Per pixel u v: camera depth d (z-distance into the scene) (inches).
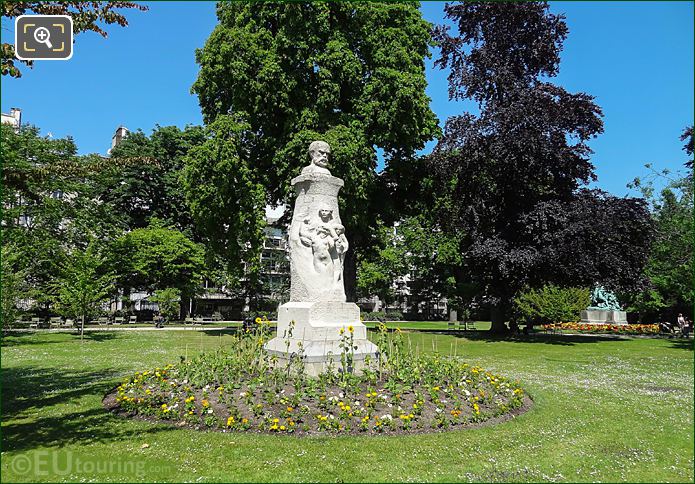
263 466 218.7
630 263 957.2
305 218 410.3
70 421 291.7
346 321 389.4
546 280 984.3
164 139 1599.4
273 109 877.8
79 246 1090.7
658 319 1486.2
